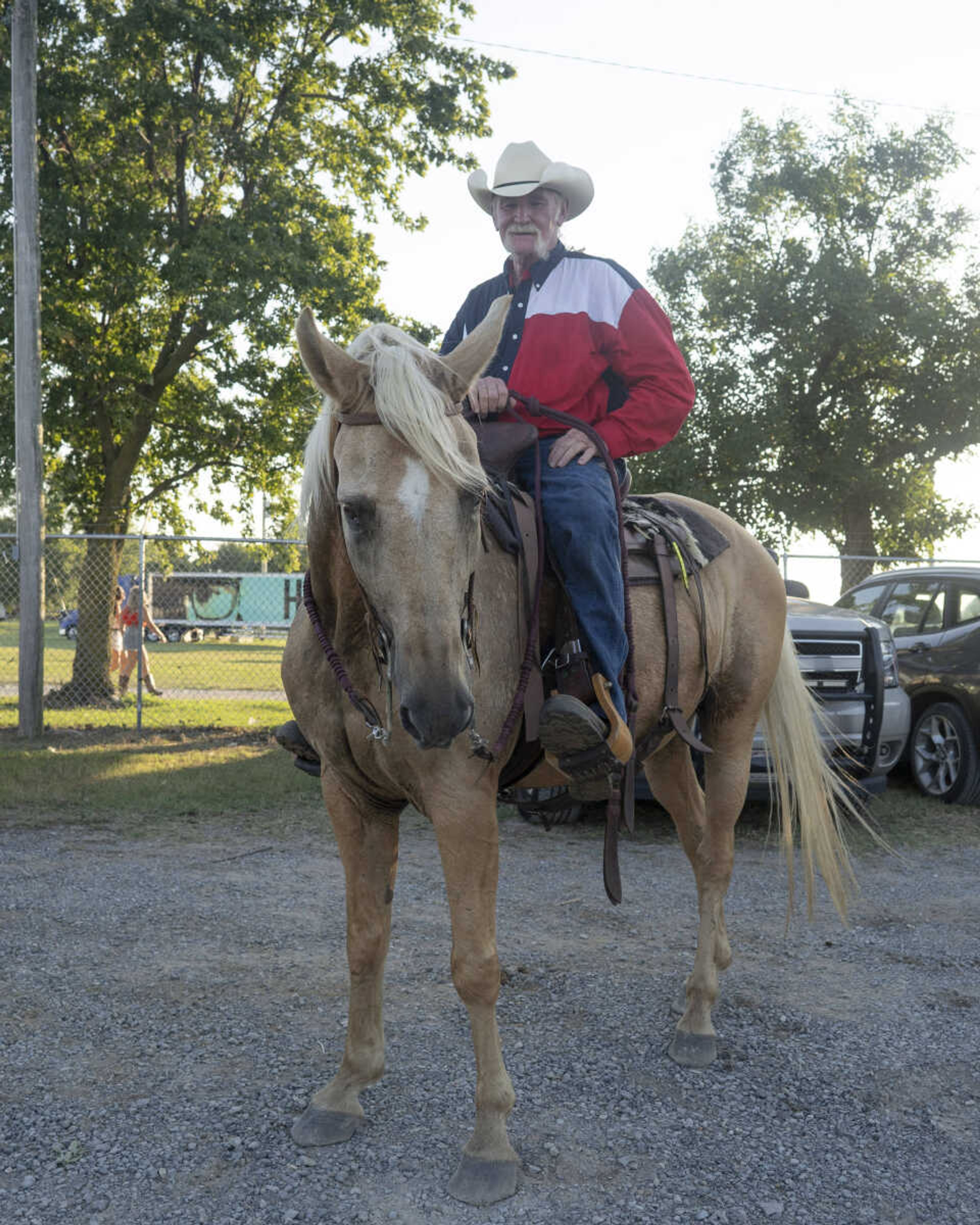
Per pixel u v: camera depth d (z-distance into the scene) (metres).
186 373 16.75
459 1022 3.40
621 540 2.84
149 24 12.81
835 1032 3.37
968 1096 2.93
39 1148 2.58
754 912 4.76
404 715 2.02
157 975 3.79
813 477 24.69
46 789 7.36
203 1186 2.42
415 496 2.03
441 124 15.16
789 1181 2.47
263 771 8.23
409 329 16.17
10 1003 3.50
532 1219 2.31
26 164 10.08
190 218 14.91
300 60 14.62
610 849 2.79
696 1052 3.11
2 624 31.36
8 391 13.73
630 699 2.85
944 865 5.80
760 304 24.09
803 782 3.64
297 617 2.72
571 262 3.18
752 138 26.33
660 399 3.07
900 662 7.97
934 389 25.11
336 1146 2.61
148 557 18.12
